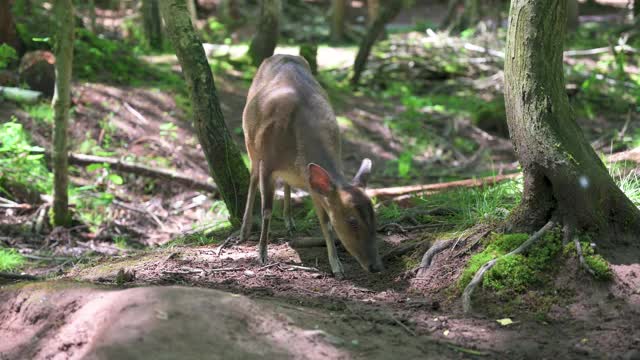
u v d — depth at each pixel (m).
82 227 10.18
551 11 5.70
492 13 20.64
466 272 5.80
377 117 15.16
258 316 4.67
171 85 14.62
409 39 20.61
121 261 7.12
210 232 8.33
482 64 18.23
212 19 20.52
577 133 5.86
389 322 5.25
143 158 12.23
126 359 4.15
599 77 16.91
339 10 21.58
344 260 6.80
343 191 6.06
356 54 18.30
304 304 5.60
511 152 14.05
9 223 10.07
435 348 4.89
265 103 6.68
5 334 5.12
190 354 4.24
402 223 7.33
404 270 6.30
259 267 6.62
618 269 5.53
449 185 9.12
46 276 7.22
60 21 9.33
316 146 6.41
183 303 4.58
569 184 5.72
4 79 13.05
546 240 5.75
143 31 18.23
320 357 4.51
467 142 14.44
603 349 4.89
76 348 4.54
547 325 5.25
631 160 8.33
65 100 9.64
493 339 5.05
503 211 6.56
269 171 6.68
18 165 10.66
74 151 11.87
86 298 5.05
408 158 13.21
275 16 16.62
